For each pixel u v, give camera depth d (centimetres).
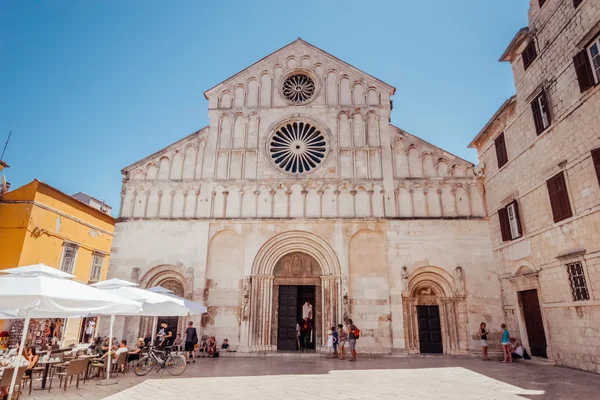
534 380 1636
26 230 2716
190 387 1513
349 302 2697
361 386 1520
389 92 3195
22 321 2678
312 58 3316
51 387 1538
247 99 3244
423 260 2764
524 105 2389
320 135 3152
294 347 2734
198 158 3089
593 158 1795
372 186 2942
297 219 2864
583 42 1864
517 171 2453
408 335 2658
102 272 3569
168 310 1994
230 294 2770
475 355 2562
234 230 2883
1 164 2827
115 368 1947
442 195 2902
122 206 2956
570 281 1970
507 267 2580
